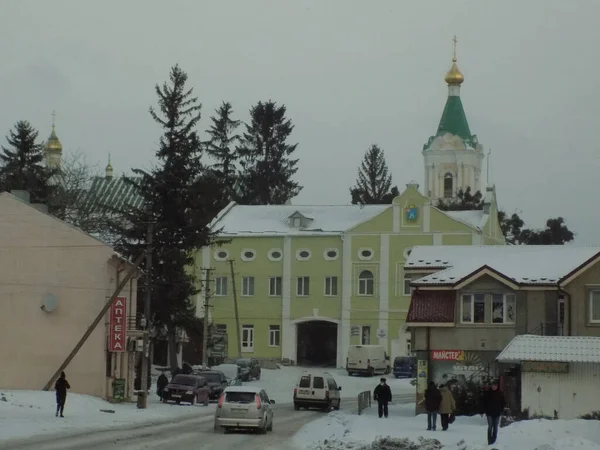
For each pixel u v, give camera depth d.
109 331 55.53
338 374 91.19
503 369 51.72
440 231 97.44
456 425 43.75
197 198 76.75
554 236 135.00
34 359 54.03
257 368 84.50
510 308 52.09
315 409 56.94
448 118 165.50
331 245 99.69
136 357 68.25
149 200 76.44
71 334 54.69
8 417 40.78
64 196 89.69
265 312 100.38
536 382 44.84
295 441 36.03
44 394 49.97
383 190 141.00
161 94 77.00
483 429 41.00
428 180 165.00
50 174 93.81
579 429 37.75
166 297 74.38
